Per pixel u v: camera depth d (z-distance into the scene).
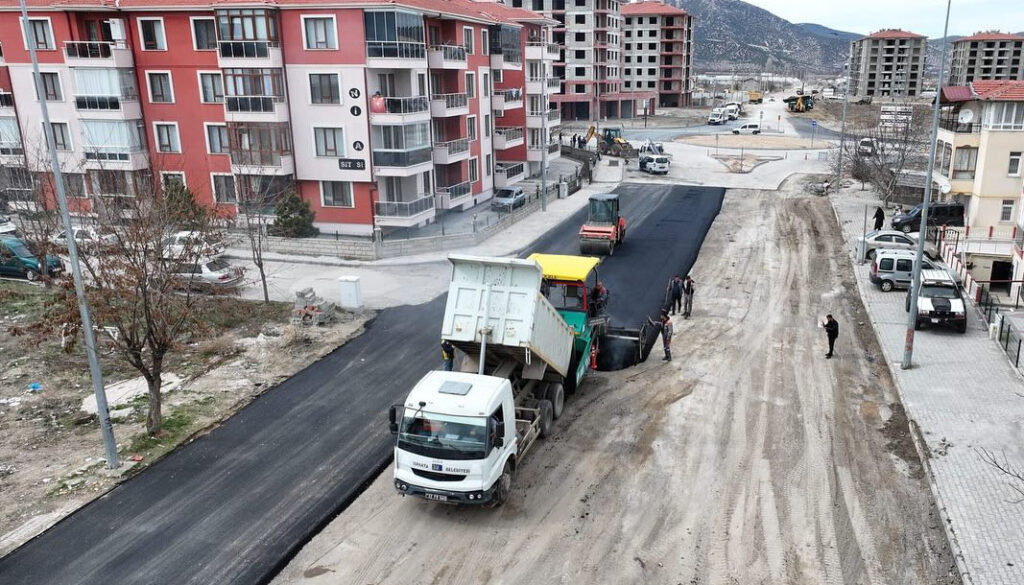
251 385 20.00
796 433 17.20
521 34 51.88
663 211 44.66
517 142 52.53
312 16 35.25
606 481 15.18
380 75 37.22
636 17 125.56
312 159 37.53
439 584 12.13
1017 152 34.44
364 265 33.09
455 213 44.28
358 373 20.89
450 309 15.95
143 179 34.25
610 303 27.38
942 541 13.16
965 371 20.47
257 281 28.55
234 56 35.91
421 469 13.57
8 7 37.88
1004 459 15.62
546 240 37.69
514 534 13.44
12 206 36.19
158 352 16.78
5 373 20.95
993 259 31.55
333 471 15.64
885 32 173.75
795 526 13.62
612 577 12.27
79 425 17.77
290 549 12.98
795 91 199.12
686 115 116.38
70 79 38.41
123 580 12.16
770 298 27.98
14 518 13.85
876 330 24.00
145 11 37.19
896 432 17.25
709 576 12.27
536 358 16.33
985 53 161.25
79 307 15.21
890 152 51.62
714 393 19.48
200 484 15.10
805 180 55.62
